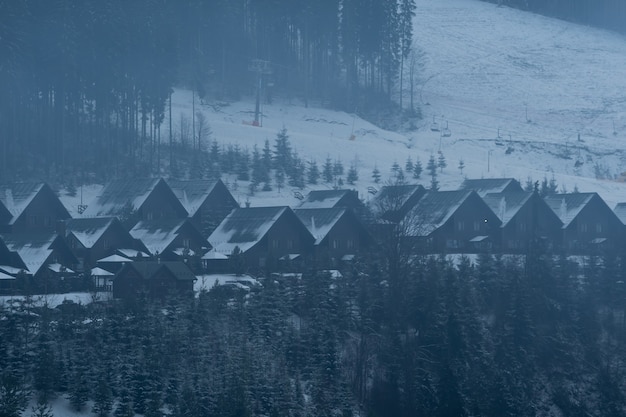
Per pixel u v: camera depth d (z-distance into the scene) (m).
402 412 181.38
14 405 148.88
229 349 169.12
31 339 166.00
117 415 158.00
